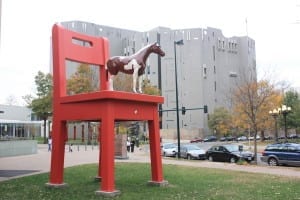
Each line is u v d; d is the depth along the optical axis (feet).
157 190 34.55
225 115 273.13
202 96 319.27
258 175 48.60
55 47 36.86
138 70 36.01
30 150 103.91
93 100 33.30
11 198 31.22
